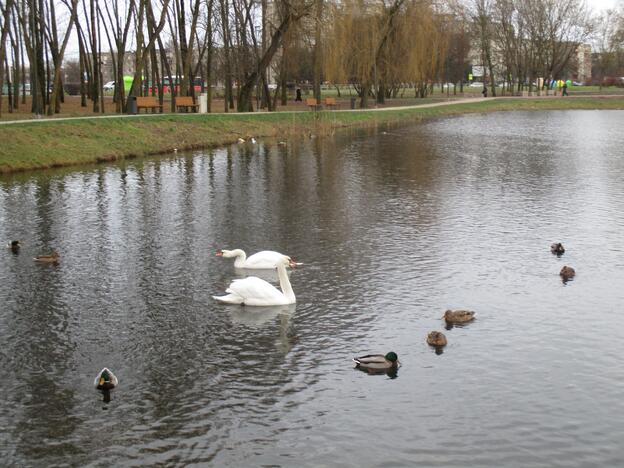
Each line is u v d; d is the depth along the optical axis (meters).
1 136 40.34
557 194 33.66
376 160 45.16
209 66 61.12
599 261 22.72
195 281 21.02
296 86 106.31
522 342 16.72
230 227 27.14
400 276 21.36
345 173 39.84
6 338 17.02
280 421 13.44
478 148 51.72
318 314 18.48
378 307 18.91
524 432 13.06
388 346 16.55
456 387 14.64
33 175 37.72
